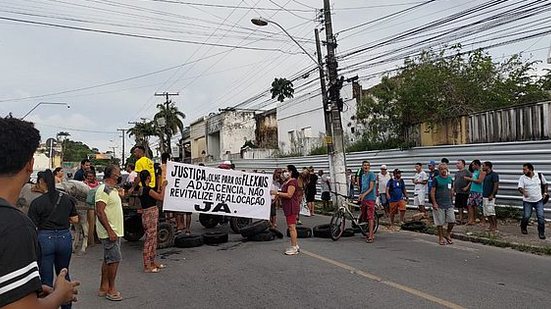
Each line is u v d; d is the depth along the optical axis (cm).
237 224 1320
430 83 1942
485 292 685
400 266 874
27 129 214
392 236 1291
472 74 2012
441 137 1838
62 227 586
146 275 841
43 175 582
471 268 857
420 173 1630
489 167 1252
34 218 569
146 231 873
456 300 644
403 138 2052
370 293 683
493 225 1248
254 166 3312
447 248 1084
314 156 2680
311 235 1284
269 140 4538
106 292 701
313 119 3225
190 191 1178
